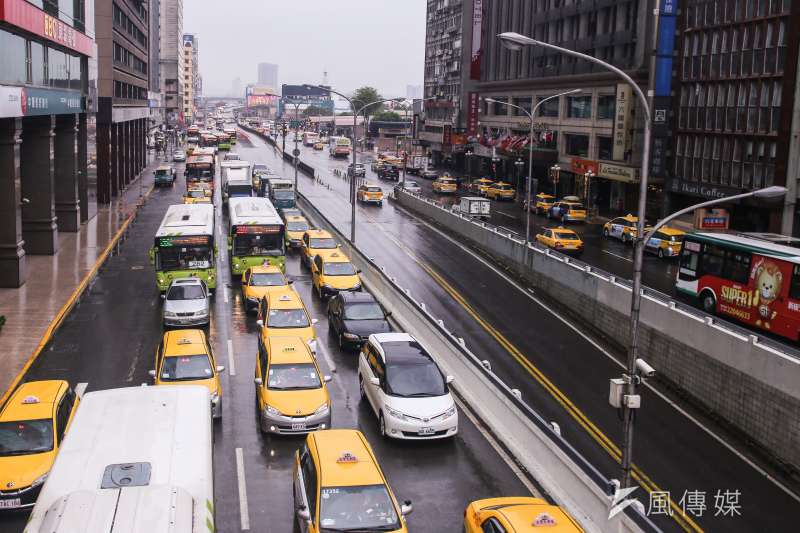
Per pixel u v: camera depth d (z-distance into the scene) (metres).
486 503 14.17
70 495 10.91
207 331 30.44
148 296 36.41
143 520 10.41
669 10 60.25
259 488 17.56
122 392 14.68
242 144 171.62
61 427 17.56
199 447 12.87
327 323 32.62
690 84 59.19
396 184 101.12
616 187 74.38
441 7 132.62
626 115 69.75
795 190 48.59
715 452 22.50
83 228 54.75
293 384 20.98
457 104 123.81
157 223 59.00
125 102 80.69
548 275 39.75
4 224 36.16
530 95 90.62
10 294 35.38
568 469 17.08
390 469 18.81
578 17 81.12
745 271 30.52
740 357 24.09
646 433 23.50
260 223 39.16
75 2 47.25
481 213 67.25
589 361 30.02
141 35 100.62
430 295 39.31
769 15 50.53
